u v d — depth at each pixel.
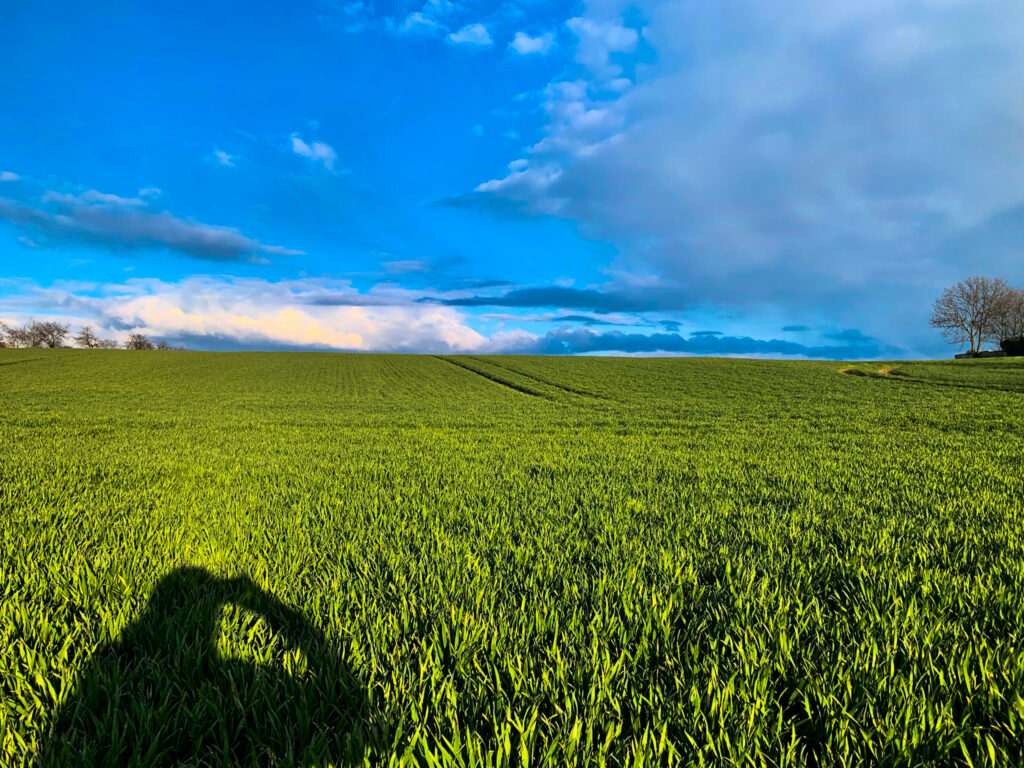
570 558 4.09
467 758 1.80
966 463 9.59
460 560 3.88
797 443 13.26
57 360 57.59
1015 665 2.25
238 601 3.01
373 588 3.31
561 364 59.62
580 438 14.91
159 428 17.03
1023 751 1.78
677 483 7.69
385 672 2.24
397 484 7.52
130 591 3.19
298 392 37.97
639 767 1.70
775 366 53.62
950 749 1.84
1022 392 30.22
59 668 2.30
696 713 1.94
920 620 2.77
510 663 2.27
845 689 2.12
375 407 28.36
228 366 57.03
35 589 3.27
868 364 53.81
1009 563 3.77
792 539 4.60
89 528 4.94
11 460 9.59
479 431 17.12
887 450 11.72
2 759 1.74
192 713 1.98
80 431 15.74
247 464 9.48
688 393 35.06
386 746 1.80
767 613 2.86
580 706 2.05
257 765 1.77
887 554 4.09
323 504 6.11
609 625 2.73
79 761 1.75
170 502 6.23
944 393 30.86
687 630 2.70
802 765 1.74
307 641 2.54
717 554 4.14
